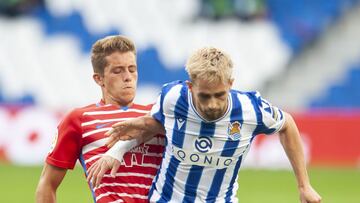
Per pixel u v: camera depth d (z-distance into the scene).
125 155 19.95
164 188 19.56
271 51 77.25
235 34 77.69
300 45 77.50
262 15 78.44
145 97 75.44
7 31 77.75
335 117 66.19
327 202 47.28
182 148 19.11
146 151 20.09
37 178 57.72
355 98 75.75
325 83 76.31
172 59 76.50
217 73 17.61
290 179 58.41
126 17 78.12
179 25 77.81
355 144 65.81
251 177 59.41
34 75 76.25
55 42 77.44
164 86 19.58
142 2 78.38
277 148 64.69
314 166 65.81
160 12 78.12
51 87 75.88
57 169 20.27
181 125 19.02
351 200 48.22
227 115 18.91
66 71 76.38
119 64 20.39
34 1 78.81
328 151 66.12
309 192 19.41
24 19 78.38
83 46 77.44
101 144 20.11
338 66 76.81
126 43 20.62
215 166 19.20
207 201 19.39
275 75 76.62
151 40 77.25
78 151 20.41
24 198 47.56
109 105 20.55
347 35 77.94
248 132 19.28
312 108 75.81
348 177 59.75
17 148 66.88
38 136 66.69
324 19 78.50
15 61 76.62
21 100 75.50
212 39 77.50
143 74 76.19
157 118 19.39
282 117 19.55
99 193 19.88
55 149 20.23
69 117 20.30
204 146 19.02
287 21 78.25
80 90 75.88
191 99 18.84
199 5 78.38
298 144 19.83
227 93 18.09
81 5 78.62
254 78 76.50
